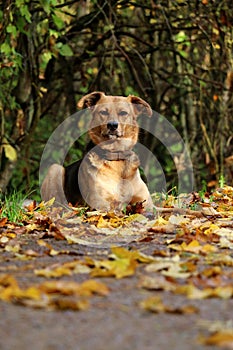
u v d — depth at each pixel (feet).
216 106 63.82
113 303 15.61
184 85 65.31
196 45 65.92
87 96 35.58
